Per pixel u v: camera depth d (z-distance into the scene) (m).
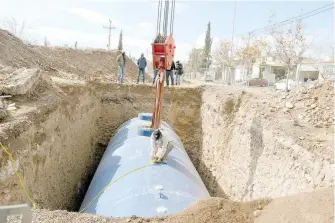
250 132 10.64
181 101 18.09
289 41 17.75
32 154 7.53
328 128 9.05
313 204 4.21
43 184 8.16
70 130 11.40
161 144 8.25
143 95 18.27
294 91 12.21
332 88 11.26
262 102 11.96
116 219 4.85
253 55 27.97
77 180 11.71
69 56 25.41
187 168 8.84
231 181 11.51
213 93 16.17
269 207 4.67
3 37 17.30
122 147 10.18
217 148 13.71
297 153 7.65
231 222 4.50
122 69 19.50
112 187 7.43
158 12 9.59
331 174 6.29
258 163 9.55
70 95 12.42
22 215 3.40
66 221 4.77
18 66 15.71
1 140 6.15
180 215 4.79
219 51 42.88
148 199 6.36
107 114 17.89
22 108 8.41
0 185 5.82
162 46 9.09
